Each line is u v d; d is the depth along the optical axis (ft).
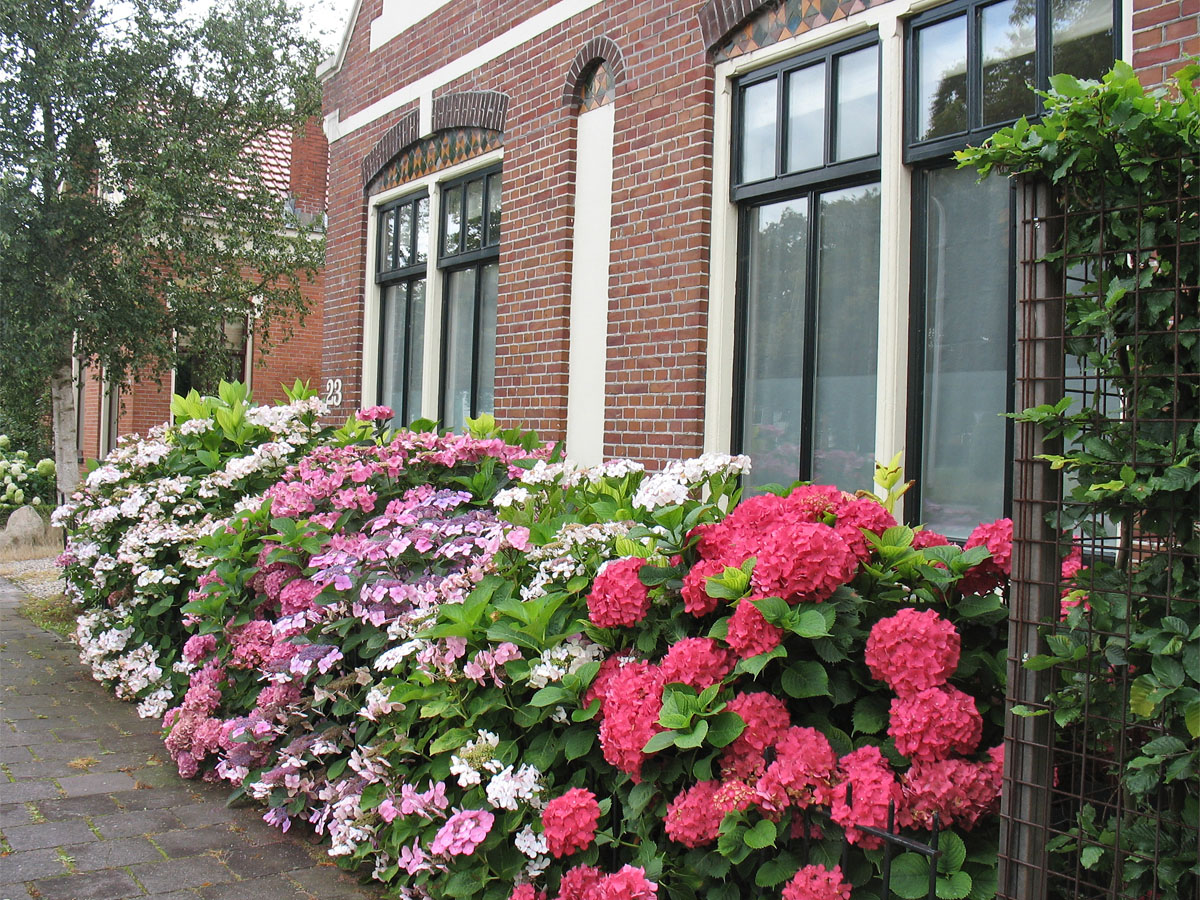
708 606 8.34
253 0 42.78
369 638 11.41
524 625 9.41
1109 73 6.37
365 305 29.37
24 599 28.35
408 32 26.91
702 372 17.75
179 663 15.25
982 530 8.71
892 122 14.83
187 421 19.20
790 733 7.50
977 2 13.96
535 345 21.70
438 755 9.96
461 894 8.66
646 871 7.86
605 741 8.11
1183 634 6.01
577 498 11.75
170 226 38.75
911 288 14.89
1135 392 6.35
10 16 34.45
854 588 8.39
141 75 37.81
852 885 7.17
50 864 10.61
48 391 41.27
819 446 16.37
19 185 34.73
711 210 17.78
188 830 11.70
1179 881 6.27
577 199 20.83
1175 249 6.30
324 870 10.67
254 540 14.40
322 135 57.67
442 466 14.38
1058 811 7.41
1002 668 7.87
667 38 18.42
